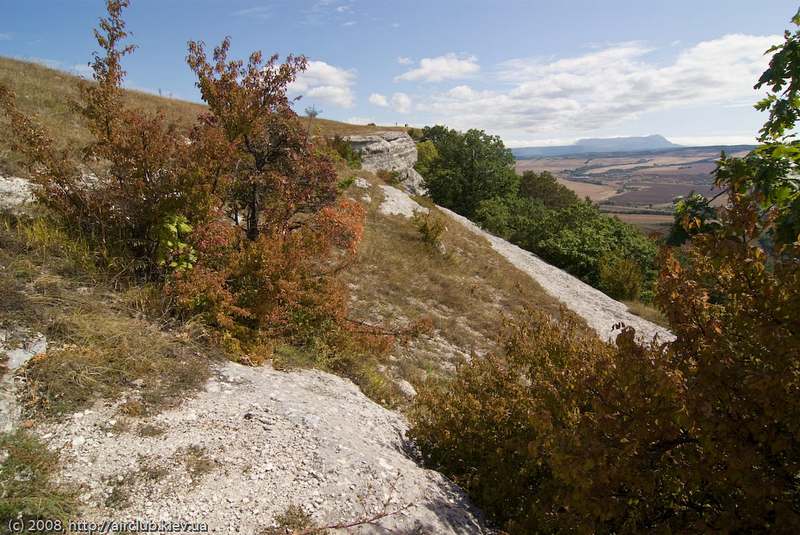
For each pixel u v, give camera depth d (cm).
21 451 314
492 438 471
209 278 557
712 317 278
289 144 739
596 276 2303
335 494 352
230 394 455
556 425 388
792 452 260
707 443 257
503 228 2817
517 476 432
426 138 5484
